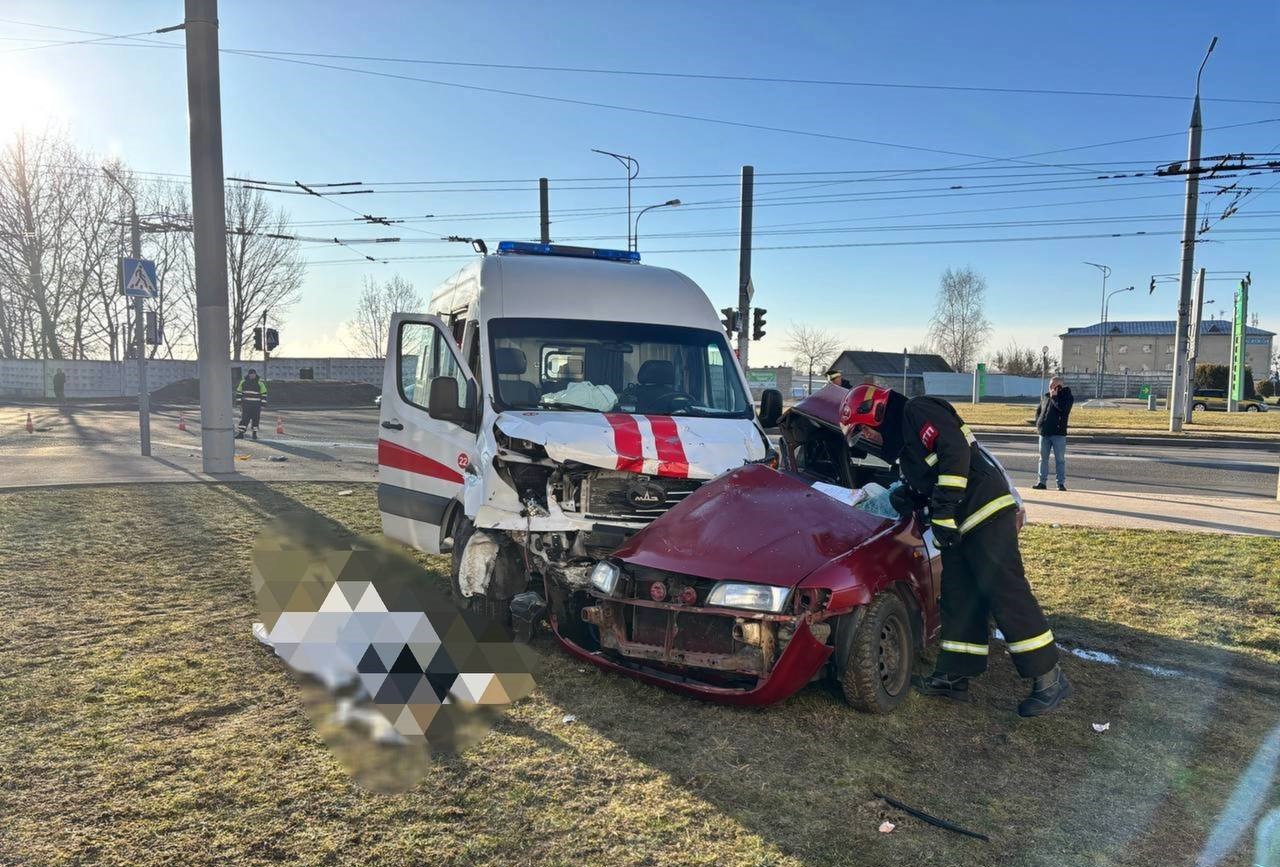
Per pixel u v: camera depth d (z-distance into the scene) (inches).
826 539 185.3
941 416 188.2
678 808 140.6
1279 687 204.4
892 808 143.4
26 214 1765.5
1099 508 456.8
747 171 866.8
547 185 1133.7
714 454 223.9
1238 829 139.4
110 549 311.4
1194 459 776.3
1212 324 4515.3
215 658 203.5
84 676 190.7
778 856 127.6
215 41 494.6
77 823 130.6
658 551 191.0
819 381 2421.3
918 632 200.2
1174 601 274.5
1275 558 328.8
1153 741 173.3
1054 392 534.0
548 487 218.7
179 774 147.1
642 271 287.7
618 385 256.8
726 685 181.3
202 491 451.8
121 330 1919.3
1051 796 149.6
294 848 125.6
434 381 243.4
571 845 128.6
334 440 852.6
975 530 188.2
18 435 829.8
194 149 501.0
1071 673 211.6
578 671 201.9
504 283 266.1
